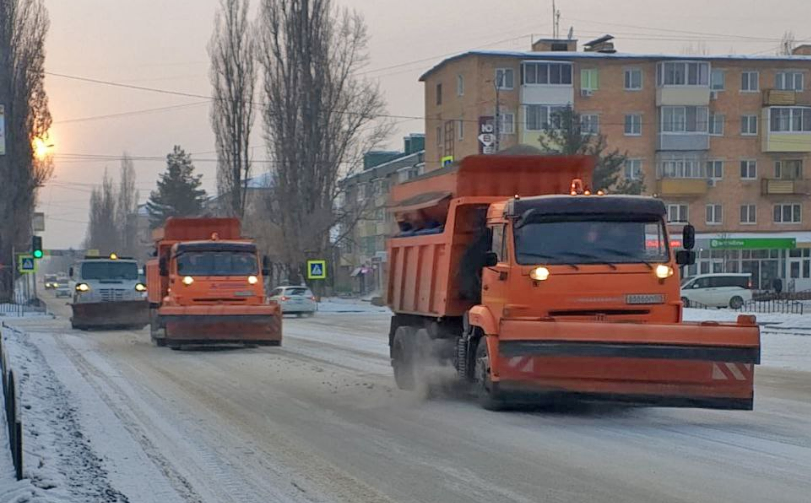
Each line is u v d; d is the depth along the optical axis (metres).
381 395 15.56
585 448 10.38
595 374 11.80
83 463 9.88
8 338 27.45
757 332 11.61
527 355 11.96
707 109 68.94
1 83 54.00
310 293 49.75
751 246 69.88
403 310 17.00
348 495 8.44
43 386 16.61
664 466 9.35
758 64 70.12
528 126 65.69
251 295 25.28
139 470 9.56
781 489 8.33
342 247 89.88
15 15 54.22
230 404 14.46
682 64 68.38
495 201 14.70
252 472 9.45
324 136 54.22
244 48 58.44
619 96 68.12
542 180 14.98
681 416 12.77
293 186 54.44
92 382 17.48
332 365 20.92
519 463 9.62
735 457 9.78
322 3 54.09
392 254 18.00
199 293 24.97
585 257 12.84
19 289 64.12
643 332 11.70
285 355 23.64
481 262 14.38
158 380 17.86
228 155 58.50
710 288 52.44
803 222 70.94
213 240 26.33
